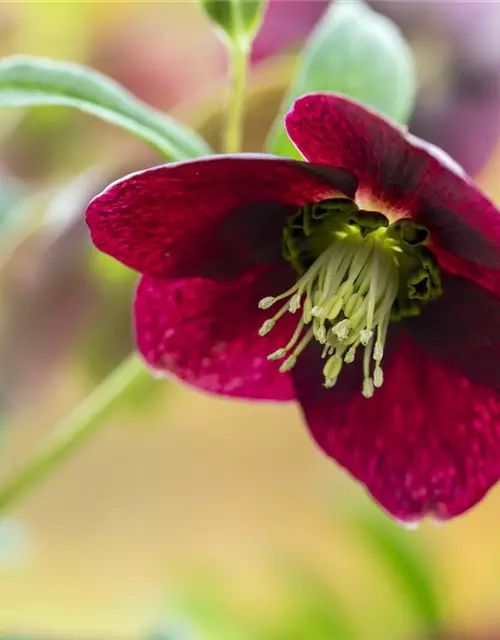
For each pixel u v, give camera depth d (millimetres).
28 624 535
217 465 672
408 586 449
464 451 317
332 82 327
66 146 396
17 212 390
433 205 303
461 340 315
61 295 391
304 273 318
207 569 493
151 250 312
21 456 407
